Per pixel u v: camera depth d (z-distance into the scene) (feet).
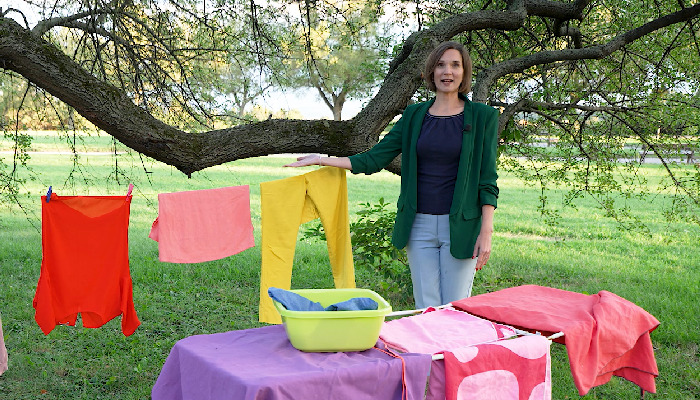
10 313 19.48
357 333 7.53
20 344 16.80
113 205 10.93
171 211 11.04
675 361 16.40
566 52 18.39
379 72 22.56
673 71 20.77
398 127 11.93
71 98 12.01
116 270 11.00
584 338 8.94
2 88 19.76
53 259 10.71
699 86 20.48
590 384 8.85
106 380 14.71
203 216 11.30
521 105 19.34
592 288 24.31
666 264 29.45
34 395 13.75
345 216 12.51
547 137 22.06
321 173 12.26
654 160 74.38
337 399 6.71
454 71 10.91
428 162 11.10
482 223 10.90
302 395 6.49
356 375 6.81
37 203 42.60
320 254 29.96
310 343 7.47
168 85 18.71
